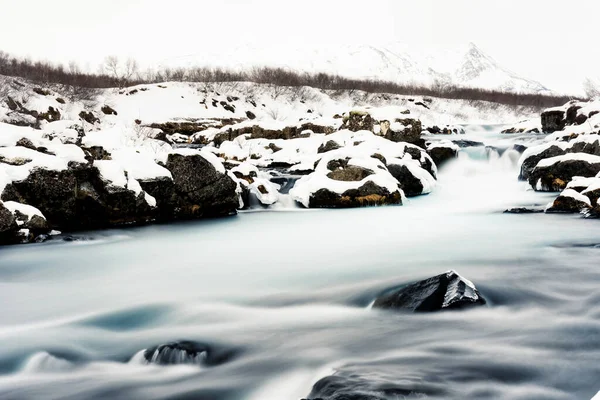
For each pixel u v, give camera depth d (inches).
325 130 1000.9
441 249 359.9
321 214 529.3
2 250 371.9
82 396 165.8
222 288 283.4
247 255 367.2
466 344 186.5
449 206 571.5
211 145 1095.0
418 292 232.4
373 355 180.2
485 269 293.6
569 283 260.4
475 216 503.8
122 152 495.5
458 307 220.5
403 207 565.0
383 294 245.9
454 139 1000.2
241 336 208.7
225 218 508.7
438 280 233.5
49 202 418.9
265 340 202.8
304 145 855.1
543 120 1129.4
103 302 262.5
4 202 389.1
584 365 167.8
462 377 158.6
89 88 1850.4
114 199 445.1
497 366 167.0
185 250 384.8
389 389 147.7
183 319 235.3
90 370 187.8
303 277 300.2
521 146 802.8
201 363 188.4
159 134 1192.2
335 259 345.1
